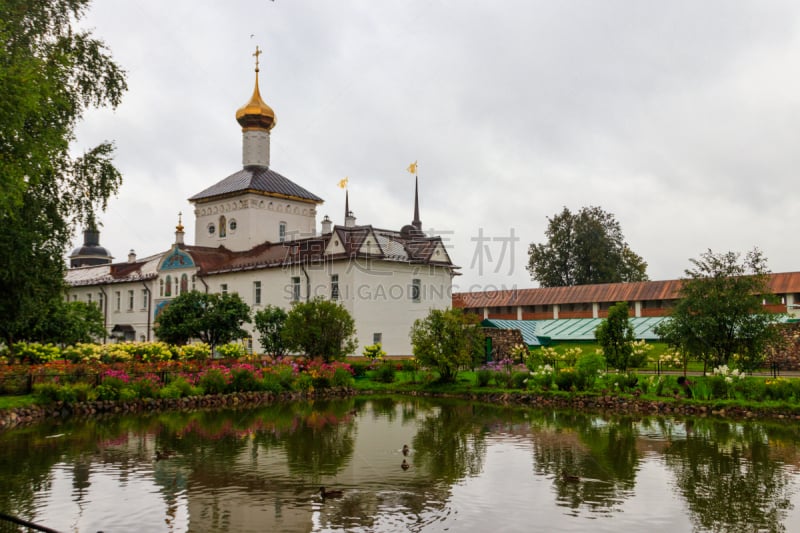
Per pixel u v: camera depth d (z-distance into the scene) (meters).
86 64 26.73
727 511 11.17
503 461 15.34
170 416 23.98
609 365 31.31
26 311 28.06
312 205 61.69
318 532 10.13
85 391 24.66
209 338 40.50
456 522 10.63
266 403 29.09
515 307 63.47
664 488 12.71
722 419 23.02
